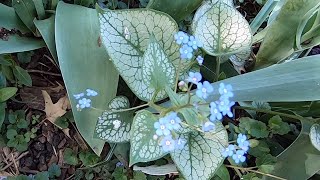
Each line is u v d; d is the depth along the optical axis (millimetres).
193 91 211
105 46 201
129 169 235
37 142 241
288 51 238
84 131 215
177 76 194
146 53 181
